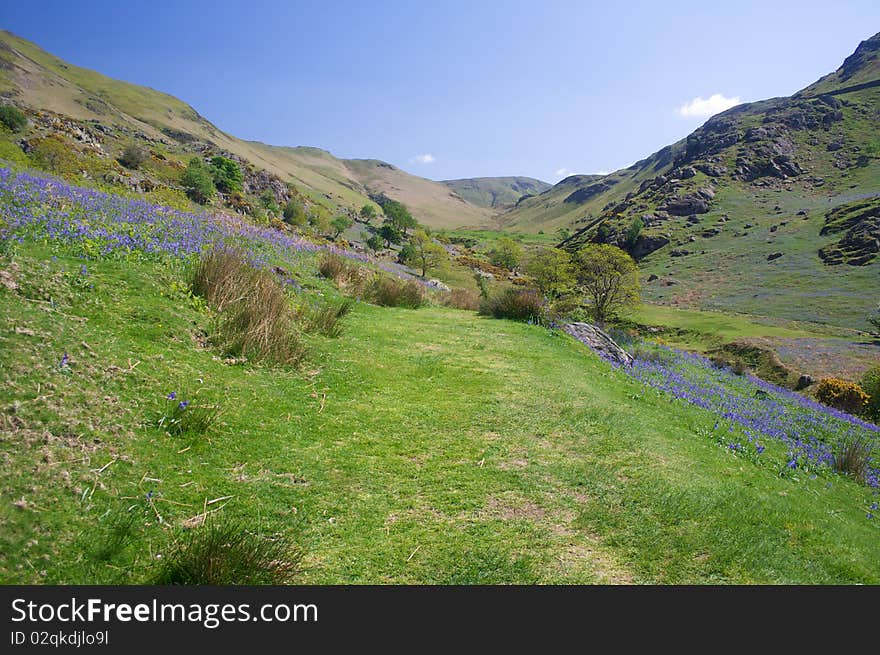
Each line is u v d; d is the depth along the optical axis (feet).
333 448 17.53
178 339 20.75
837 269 196.54
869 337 130.82
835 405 83.15
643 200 392.27
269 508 13.64
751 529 16.24
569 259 100.27
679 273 241.14
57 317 17.75
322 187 609.42
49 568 9.92
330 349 27.73
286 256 47.37
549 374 29.94
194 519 12.42
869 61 547.08
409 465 17.37
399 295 48.62
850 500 27.09
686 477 19.27
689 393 42.27
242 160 333.42
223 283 26.37
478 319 45.52
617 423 23.70
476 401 23.98
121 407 15.01
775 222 278.05
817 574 14.66
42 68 409.08
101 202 40.86
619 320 150.51
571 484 17.47
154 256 28.37
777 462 29.09
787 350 113.19
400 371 26.96
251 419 17.71
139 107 490.08
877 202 241.76
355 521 13.93
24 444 12.09
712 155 415.23
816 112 435.94
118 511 11.71
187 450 14.85
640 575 13.30
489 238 478.59
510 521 14.89
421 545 13.34
